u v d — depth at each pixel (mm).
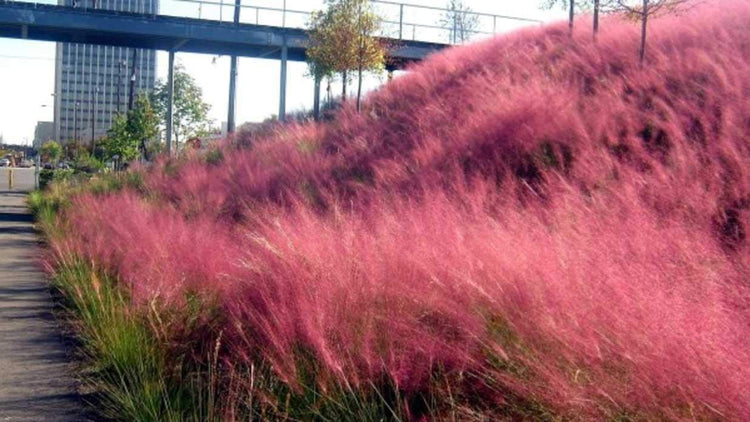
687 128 9336
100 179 25281
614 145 9547
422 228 6621
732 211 7180
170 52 28344
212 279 7188
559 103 10945
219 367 5723
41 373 6441
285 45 25703
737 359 3596
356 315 5043
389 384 4629
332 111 22031
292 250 6258
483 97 13477
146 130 30641
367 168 13008
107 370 6336
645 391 3619
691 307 4121
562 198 7551
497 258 5250
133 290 7727
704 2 14414
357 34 21094
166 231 9586
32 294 10180
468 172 10141
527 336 4336
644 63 12086
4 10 23703
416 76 19094
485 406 4355
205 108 31375
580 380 3912
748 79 9977
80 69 119875
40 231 18672
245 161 17016
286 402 4711
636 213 6445
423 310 5031
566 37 16625
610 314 4137
